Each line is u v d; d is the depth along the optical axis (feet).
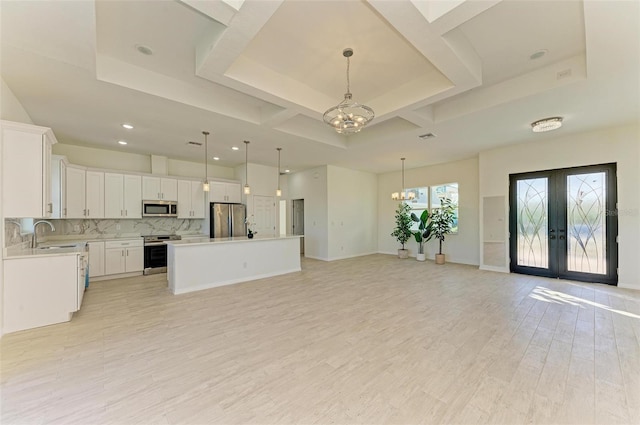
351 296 13.89
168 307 12.26
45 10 6.29
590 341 8.78
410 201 27.55
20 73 9.05
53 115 12.70
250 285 16.16
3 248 9.51
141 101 11.21
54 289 10.37
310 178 27.48
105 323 10.43
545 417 5.51
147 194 20.07
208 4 6.19
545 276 17.65
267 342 8.87
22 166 9.85
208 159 22.91
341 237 26.71
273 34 8.63
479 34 8.48
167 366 7.45
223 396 6.21
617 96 10.96
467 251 23.22
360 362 7.64
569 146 16.35
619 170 14.87
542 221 17.72
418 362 7.63
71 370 7.23
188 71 10.61
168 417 5.56
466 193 23.18
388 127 16.67
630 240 14.66
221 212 22.94
